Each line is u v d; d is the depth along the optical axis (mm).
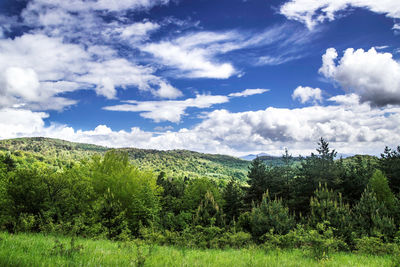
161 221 20938
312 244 12039
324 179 36562
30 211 18719
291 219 18297
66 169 26078
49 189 20359
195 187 40906
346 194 37000
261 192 42656
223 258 9453
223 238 16734
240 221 21266
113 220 19047
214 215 20125
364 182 35125
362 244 14438
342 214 17531
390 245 13516
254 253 12188
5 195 18672
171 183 58875
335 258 11109
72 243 7484
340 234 16250
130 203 29375
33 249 6668
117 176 31375
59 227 14508
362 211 18438
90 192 24094
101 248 8719
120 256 7027
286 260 9422
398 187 36062
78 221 15766
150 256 7996
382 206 18422
